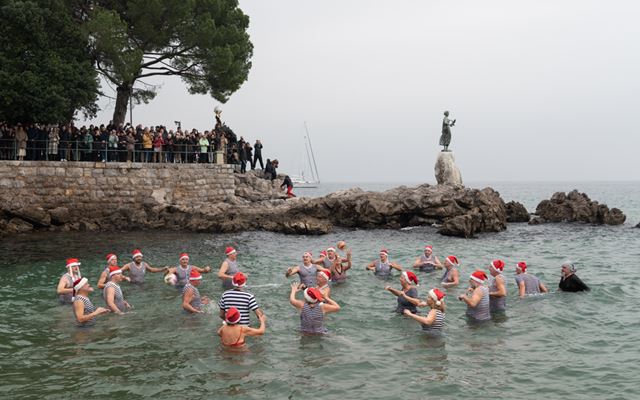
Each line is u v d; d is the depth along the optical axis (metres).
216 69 38.00
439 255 22.98
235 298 11.20
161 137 33.28
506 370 9.64
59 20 31.56
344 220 33.59
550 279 17.61
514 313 13.29
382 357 10.29
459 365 9.88
